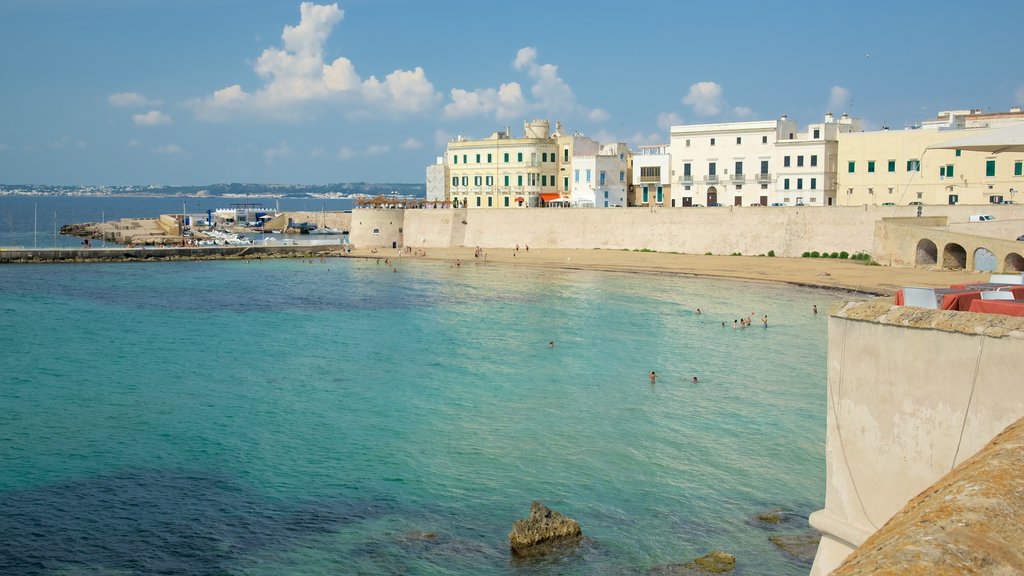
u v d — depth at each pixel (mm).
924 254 96500
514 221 146375
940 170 112000
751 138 131000
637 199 152875
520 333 71875
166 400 50312
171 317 82688
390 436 43188
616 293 94250
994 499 7730
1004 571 6734
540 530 31141
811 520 13328
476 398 50469
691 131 138125
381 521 32875
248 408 48594
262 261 143750
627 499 35031
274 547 30562
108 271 127062
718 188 135250
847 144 120562
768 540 31062
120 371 58312
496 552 30219
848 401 12758
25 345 67750
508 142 159750
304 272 125375
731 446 41312
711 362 59312
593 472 38062
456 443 42094
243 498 35031
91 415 47062
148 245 167625
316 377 56375
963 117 118250
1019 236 89312
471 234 151750
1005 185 106438
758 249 119125
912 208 104812
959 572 6574
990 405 11102
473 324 76938
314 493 35625
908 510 8406
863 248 109250
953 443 11531
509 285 104312
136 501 34625
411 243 158500
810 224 114562
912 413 11984
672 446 41406
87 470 38156
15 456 39938
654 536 31516
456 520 33000
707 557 29500
